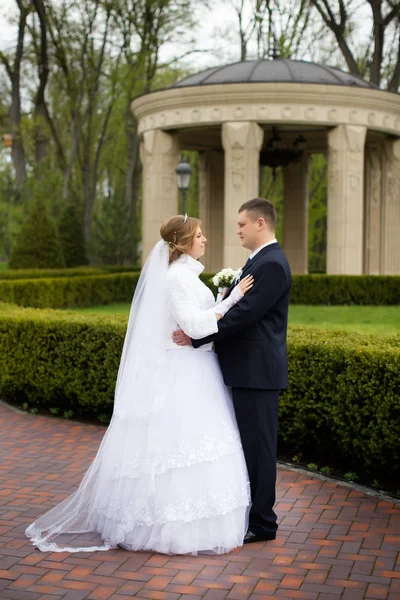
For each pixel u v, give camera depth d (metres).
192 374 4.21
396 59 27.81
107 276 19.14
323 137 21.78
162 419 4.11
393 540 4.21
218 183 23.48
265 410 4.21
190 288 4.20
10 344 7.94
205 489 4.03
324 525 4.47
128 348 4.39
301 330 6.64
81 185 36.06
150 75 29.89
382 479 5.39
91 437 6.71
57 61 28.69
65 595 3.54
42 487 5.25
